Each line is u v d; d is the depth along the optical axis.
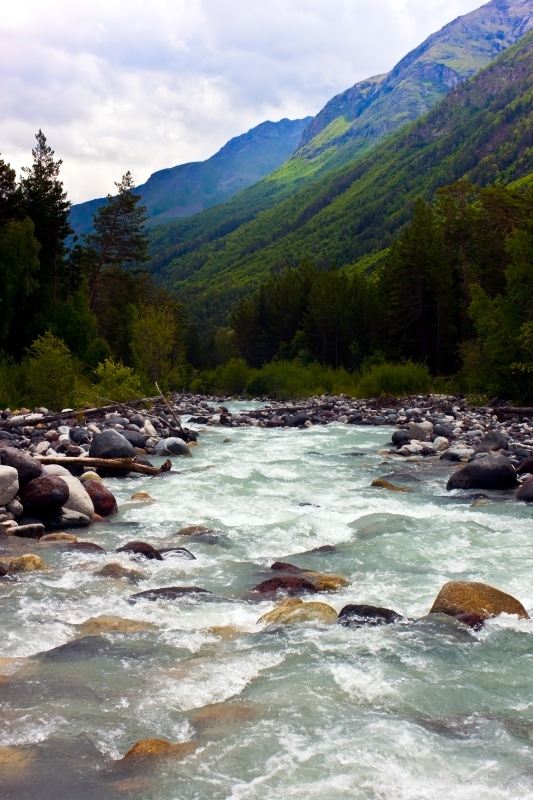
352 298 68.62
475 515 11.15
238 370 58.47
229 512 11.58
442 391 40.38
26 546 9.07
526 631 6.29
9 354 39.75
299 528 10.41
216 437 23.44
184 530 10.17
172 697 4.98
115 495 13.01
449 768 4.11
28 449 16.47
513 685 5.23
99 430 19.91
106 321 63.09
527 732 4.54
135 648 5.84
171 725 4.60
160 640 6.03
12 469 10.46
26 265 39.78
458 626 6.35
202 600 7.07
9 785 3.90
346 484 14.21
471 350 32.28
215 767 4.11
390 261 65.00
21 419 20.34
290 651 5.81
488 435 18.36
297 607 6.62
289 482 14.41
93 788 3.89
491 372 30.95
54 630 6.22
